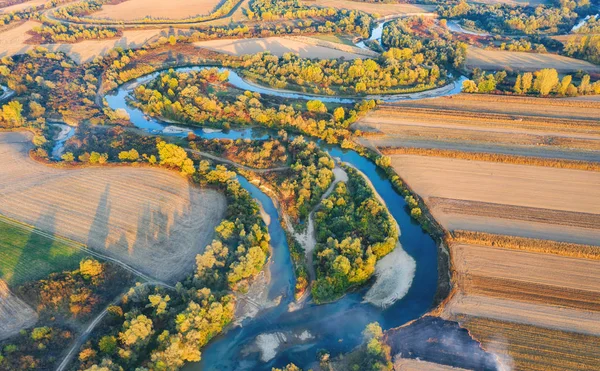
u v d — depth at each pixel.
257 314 104.88
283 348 97.19
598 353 89.19
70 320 97.25
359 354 94.25
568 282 104.62
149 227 123.94
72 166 150.38
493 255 113.31
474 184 139.00
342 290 108.88
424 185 140.12
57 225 123.81
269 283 112.75
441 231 121.50
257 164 153.62
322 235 120.88
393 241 118.00
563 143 155.00
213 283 107.25
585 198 130.50
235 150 160.75
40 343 90.06
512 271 108.44
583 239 115.94
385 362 89.94
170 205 132.50
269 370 92.81
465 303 101.56
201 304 98.62
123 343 91.06
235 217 125.81
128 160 152.75
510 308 99.50
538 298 101.12
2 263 109.81
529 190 135.00
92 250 115.56
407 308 104.25
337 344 97.31
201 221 126.75
